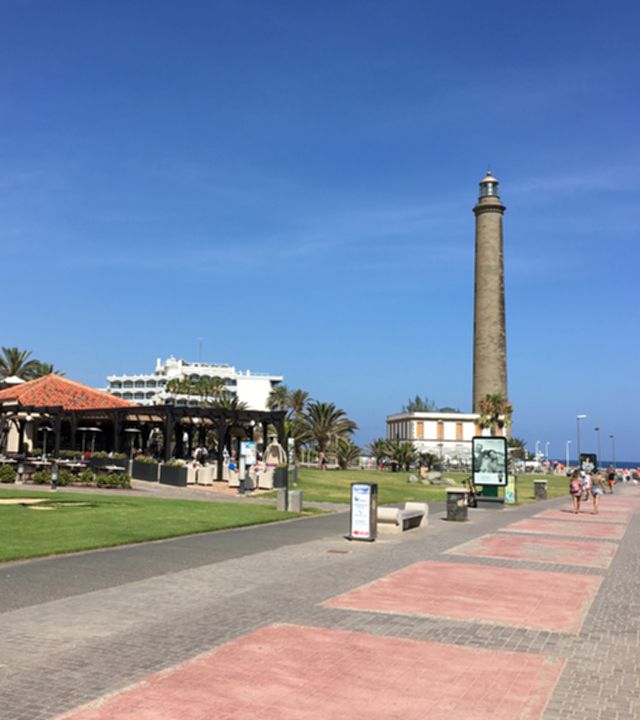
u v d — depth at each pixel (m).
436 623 9.01
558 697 6.34
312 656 7.39
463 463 114.00
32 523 17.55
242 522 19.97
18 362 73.94
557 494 49.72
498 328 89.81
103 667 6.82
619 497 47.75
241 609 9.45
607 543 18.98
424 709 5.99
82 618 8.75
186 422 42.94
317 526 20.41
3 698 5.95
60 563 12.65
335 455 80.00
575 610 10.07
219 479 37.94
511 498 37.81
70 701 5.91
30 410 39.81
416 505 22.28
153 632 8.15
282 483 35.34
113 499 24.94
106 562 12.87
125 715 5.64
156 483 33.75
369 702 6.12
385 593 10.84
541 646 8.05
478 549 16.72
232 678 6.61
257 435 61.81
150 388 166.00
